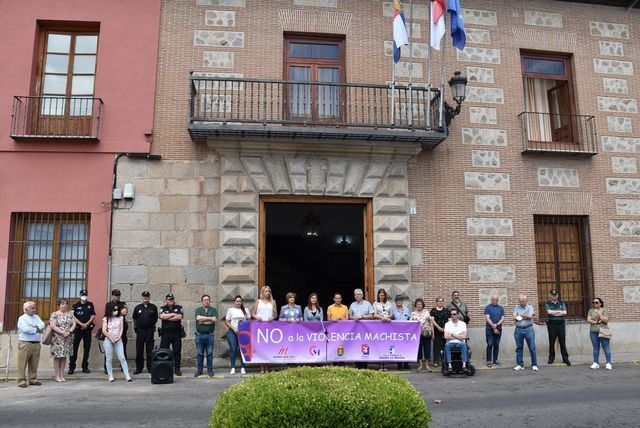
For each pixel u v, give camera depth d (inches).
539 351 547.5
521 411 322.0
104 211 503.2
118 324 428.1
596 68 612.7
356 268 820.6
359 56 560.7
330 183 530.3
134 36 529.3
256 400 153.9
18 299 494.3
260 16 551.8
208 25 543.2
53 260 502.6
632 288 579.5
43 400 354.0
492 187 565.0
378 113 550.9
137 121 516.7
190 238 509.4
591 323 486.6
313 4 561.9
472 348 532.4
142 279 498.9
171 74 530.0
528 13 605.9
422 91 552.4
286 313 470.0
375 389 162.6
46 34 534.6
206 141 517.0
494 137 575.2
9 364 472.4
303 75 559.8
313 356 451.8
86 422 297.3
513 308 547.8
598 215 583.8
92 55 538.0
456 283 542.3
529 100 607.5
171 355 417.7
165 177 514.9
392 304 508.4
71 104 522.6
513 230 561.9
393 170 541.0
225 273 500.4
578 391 381.4
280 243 817.5
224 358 493.4
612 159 597.3
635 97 616.7
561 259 581.6
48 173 502.0
